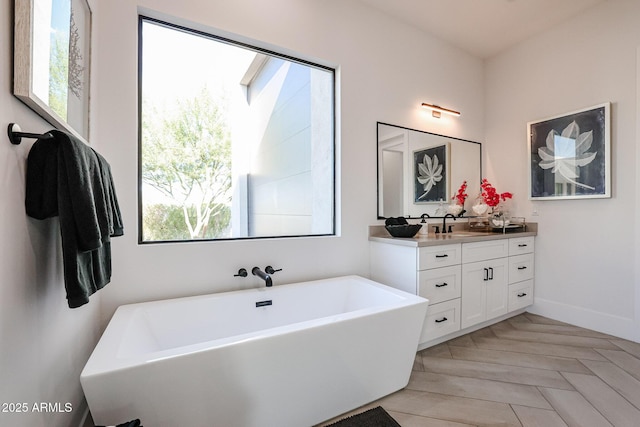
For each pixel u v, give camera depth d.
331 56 2.27
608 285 2.39
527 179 2.92
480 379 1.76
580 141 2.52
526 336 2.37
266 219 2.52
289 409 1.29
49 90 0.90
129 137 1.62
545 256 2.81
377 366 1.53
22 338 0.76
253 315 1.84
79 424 1.22
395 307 1.55
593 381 1.73
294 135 2.69
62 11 1.00
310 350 1.29
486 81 3.29
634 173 2.24
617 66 2.33
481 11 2.53
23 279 0.77
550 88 2.76
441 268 2.19
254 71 2.35
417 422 1.40
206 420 1.11
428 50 2.85
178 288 1.74
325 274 2.28
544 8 2.48
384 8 2.50
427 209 2.84
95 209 0.95
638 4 2.22
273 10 2.02
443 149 2.96
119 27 1.58
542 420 1.41
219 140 2.20
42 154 0.83
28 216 0.80
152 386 1.01
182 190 1.96
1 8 0.67
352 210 2.41
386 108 2.58
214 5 1.81
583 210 2.54
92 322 1.41
